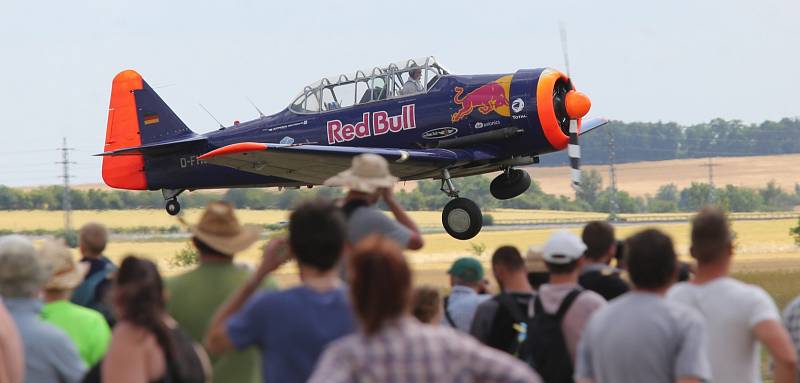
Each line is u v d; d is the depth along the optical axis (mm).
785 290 50625
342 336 14039
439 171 60969
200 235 17359
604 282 19875
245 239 17531
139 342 14461
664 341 14656
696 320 14758
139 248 129375
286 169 60500
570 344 17094
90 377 14930
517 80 58250
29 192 188750
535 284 21047
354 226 18922
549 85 57344
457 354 11484
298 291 14172
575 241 17438
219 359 17047
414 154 57375
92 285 20766
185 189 74688
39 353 15953
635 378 14742
